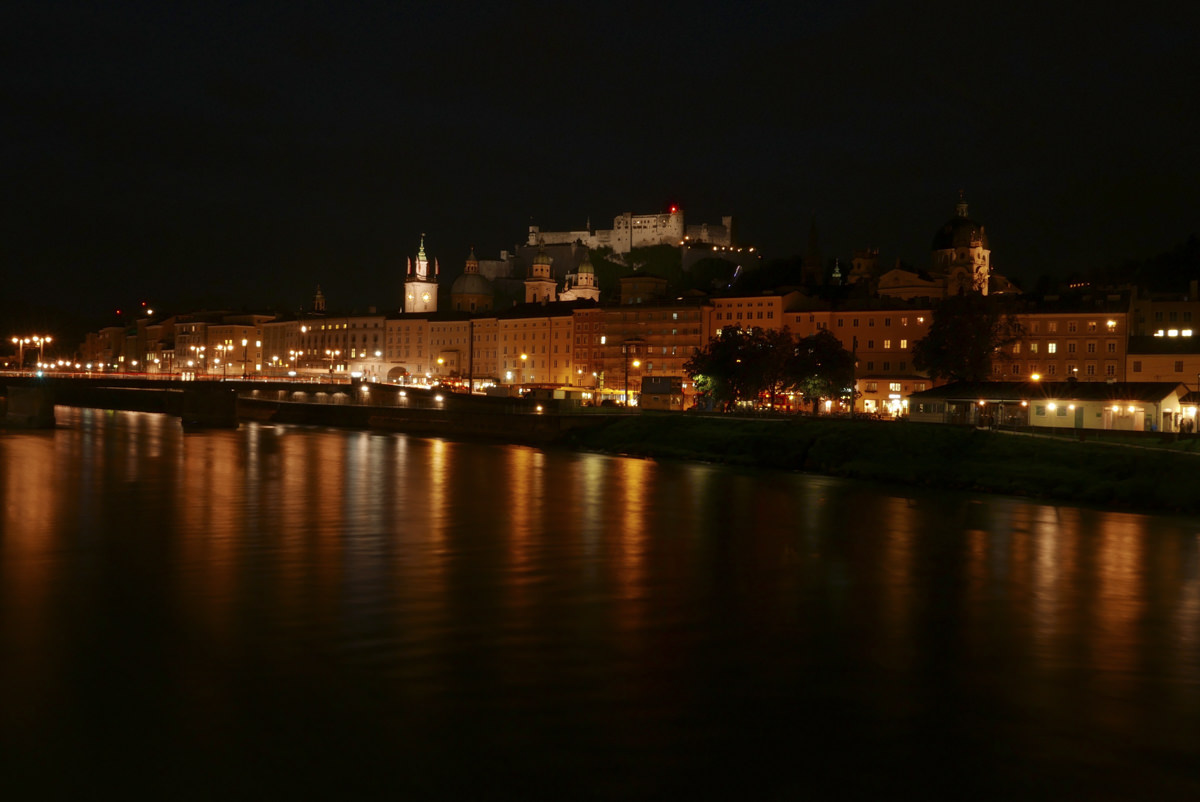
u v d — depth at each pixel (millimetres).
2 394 134750
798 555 49156
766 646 32938
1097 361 149125
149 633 33219
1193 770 23422
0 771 22375
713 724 25719
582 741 24453
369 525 56281
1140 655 32531
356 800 21281
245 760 23062
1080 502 70750
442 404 156375
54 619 34812
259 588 40062
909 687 28938
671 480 82188
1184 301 155500
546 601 38688
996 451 85500
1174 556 50219
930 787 22375
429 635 33469
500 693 27766
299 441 116875
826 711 26828
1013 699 28062
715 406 152125
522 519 59344
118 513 59000
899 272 188125
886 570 45781
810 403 155750
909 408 124375
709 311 189875
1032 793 22203
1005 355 137375
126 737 24281
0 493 66750
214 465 87062
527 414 127188
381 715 25906
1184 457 75500
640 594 40188
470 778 22344
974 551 50969
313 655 31016
